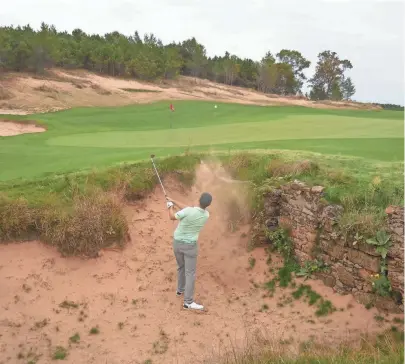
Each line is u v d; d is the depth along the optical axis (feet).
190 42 261.03
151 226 28.32
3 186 28.27
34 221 25.41
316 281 25.17
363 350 20.02
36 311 22.89
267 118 97.35
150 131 64.95
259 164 32.19
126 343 22.17
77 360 21.07
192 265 23.30
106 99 128.88
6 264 24.22
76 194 27.50
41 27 162.81
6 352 20.92
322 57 313.73
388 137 50.62
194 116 108.27
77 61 175.52
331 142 45.27
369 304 22.50
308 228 25.88
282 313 24.03
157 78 185.06
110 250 26.14
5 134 67.46
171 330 22.98
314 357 19.04
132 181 29.55
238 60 264.52
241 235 28.45
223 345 22.04
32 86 122.83
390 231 21.95
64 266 24.94
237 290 25.99
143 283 25.31
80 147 44.80
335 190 25.85
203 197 22.41
